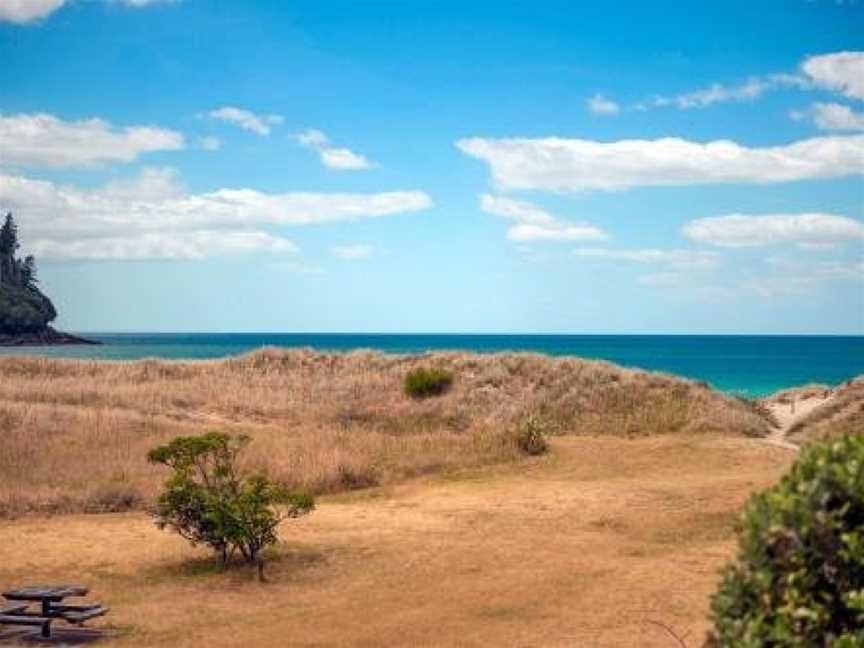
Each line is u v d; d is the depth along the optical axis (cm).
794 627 545
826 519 549
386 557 1659
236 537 1614
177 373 4341
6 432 2750
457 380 3803
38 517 2084
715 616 593
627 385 3566
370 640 1195
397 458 2650
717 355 18100
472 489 2336
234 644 1196
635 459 2664
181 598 1445
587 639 1150
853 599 522
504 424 3152
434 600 1377
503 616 1275
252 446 2628
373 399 3694
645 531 1819
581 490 2259
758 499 582
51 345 19600
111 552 1752
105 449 2652
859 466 554
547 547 1695
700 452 2716
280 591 1475
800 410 3806
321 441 2756
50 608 1283
